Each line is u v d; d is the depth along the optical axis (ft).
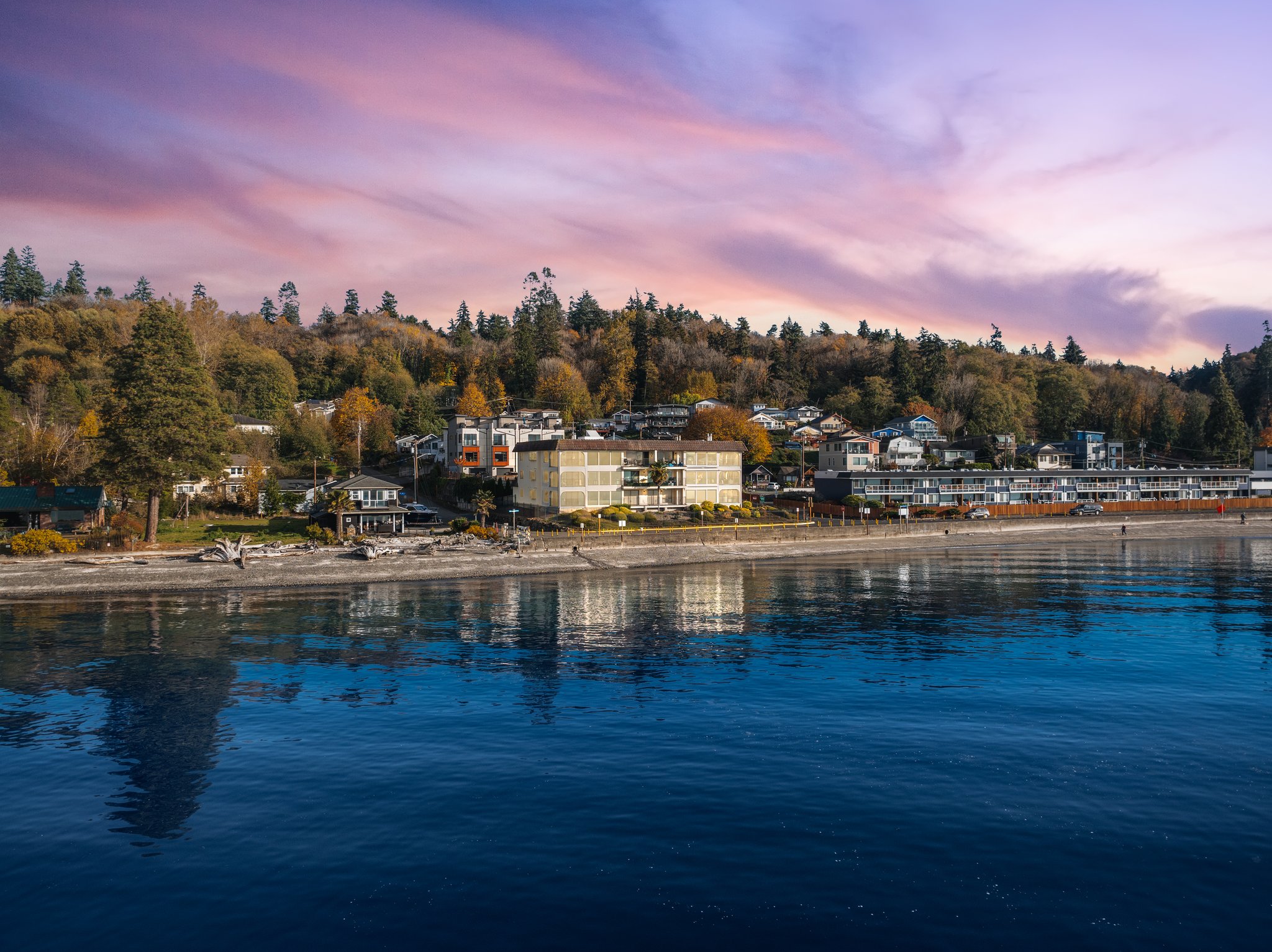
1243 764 83.97
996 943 52.75
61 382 433.48
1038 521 356.59
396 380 596.70
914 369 654.12
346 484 300.40
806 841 66.80
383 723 98.37
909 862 63.31
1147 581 225.76
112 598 193.16
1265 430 604.49
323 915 56.44
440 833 68.69
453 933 54.24
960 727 96.48
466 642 145.07
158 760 86.12
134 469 247.50
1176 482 453.99
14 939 53.83
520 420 436.76
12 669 124.57
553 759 85.87
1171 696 109.70
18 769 83.56
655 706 105.50
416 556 244.63
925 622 164.55
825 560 278.87
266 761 85.66
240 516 326.03
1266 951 51.78
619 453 336.70
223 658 132.46
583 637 150.00
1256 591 206.08
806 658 132.57
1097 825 69.82
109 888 60.23
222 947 52.85
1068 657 133.08
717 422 467.93
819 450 479.00
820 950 52.13
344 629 156.56
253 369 530.27
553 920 55.62
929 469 476.54
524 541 261.03
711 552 278.46
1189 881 60.39
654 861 63.62
